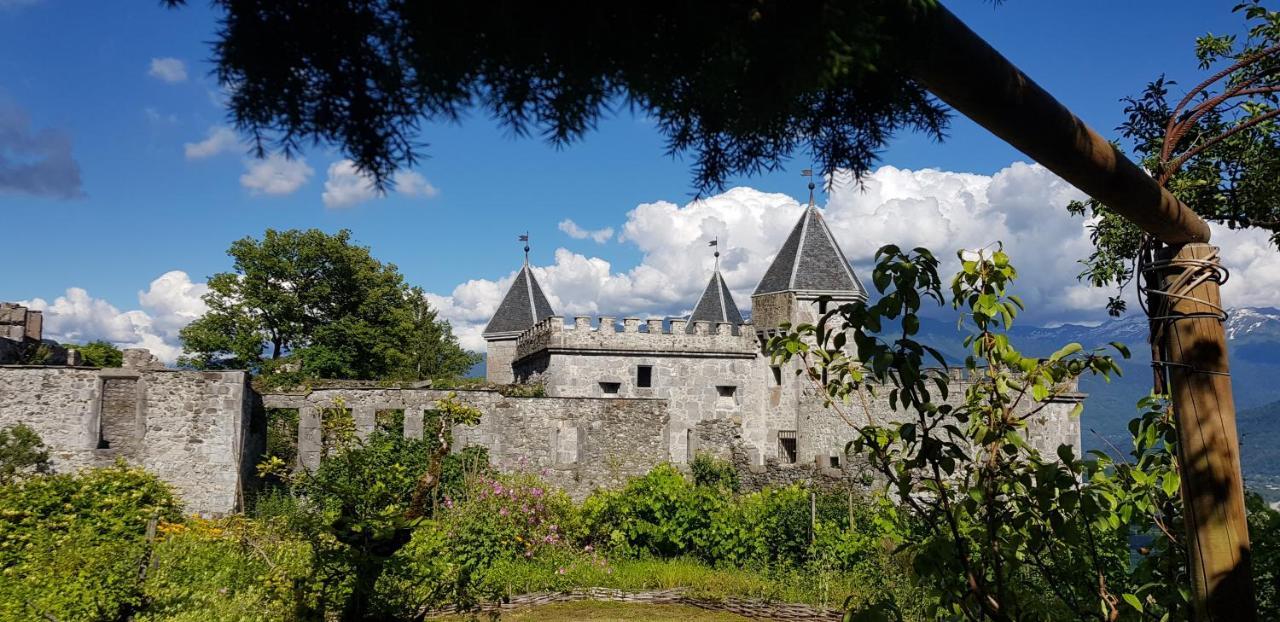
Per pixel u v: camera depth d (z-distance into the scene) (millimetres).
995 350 4102
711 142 2523
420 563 9008
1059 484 4016
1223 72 4188
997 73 2383
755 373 36906
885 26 2076
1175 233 3695
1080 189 3158
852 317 3799
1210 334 3729
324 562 7758
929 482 4359
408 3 2002
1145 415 4387
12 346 23547
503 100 2117
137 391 22562
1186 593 4094
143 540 11648
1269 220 8305
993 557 4039
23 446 20719
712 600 15734
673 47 1990
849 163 2854
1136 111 8953
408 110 2164
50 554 11266
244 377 23172
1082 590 4641
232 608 9648
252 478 24312
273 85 2143
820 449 34938
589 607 15836
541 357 36406
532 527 19500
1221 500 3615
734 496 23266
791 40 1828
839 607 14242
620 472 27984
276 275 43844
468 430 26672
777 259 38656
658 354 35656
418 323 50031
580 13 1925
